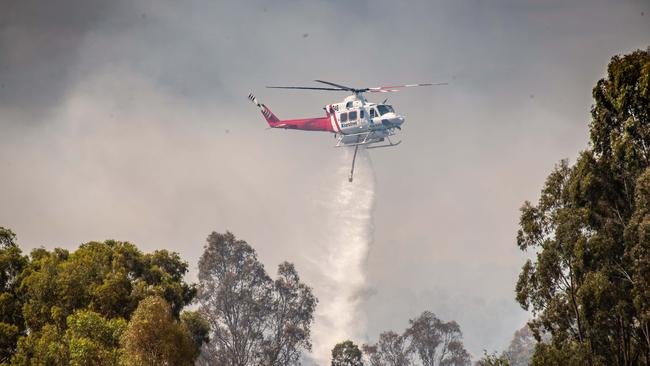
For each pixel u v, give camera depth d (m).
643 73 56.34
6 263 67.12
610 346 58.19
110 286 61.84
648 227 52.16
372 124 97.19
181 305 70.50
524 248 63.00
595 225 58.25
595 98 61.50
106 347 54.88
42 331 59.09
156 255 76.12
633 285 54.00
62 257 71.69
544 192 62.72
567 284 59.56
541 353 58.31
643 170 56.88
